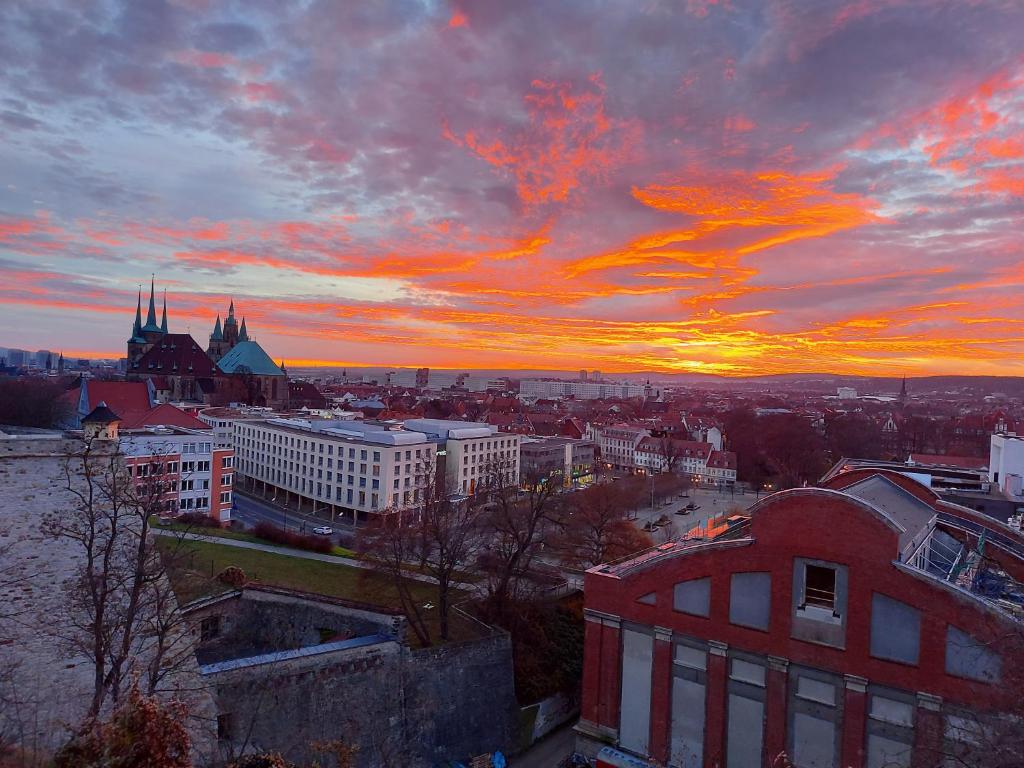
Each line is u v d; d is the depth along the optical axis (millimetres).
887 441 184375
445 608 48312
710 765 31125
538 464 136625
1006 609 27781
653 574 33188
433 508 68500
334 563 57938
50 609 34781
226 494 88125
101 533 39500
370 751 40406
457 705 45000
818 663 28750
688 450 167625
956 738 24562
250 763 20859
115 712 17078
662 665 32688
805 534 29344
